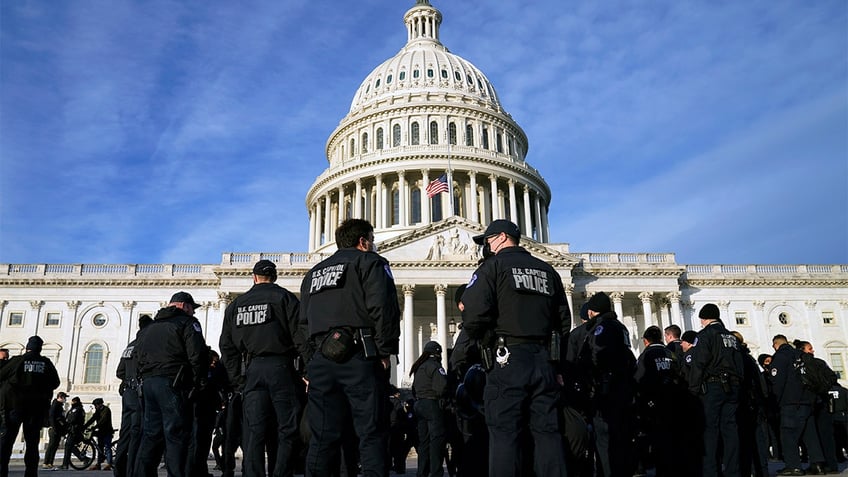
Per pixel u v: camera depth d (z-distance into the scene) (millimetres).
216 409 14703
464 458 11383
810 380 15258
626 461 11617
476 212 84375
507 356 7672
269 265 10969
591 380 11945
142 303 66875
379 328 8000
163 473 19812
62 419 26203
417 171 86125
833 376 15305
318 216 92312
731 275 67875
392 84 98188
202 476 13984
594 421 11820
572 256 65312
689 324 66688
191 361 11273
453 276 61969
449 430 14867
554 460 7445
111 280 66812
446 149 87125
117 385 64250
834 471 16109
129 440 14047
